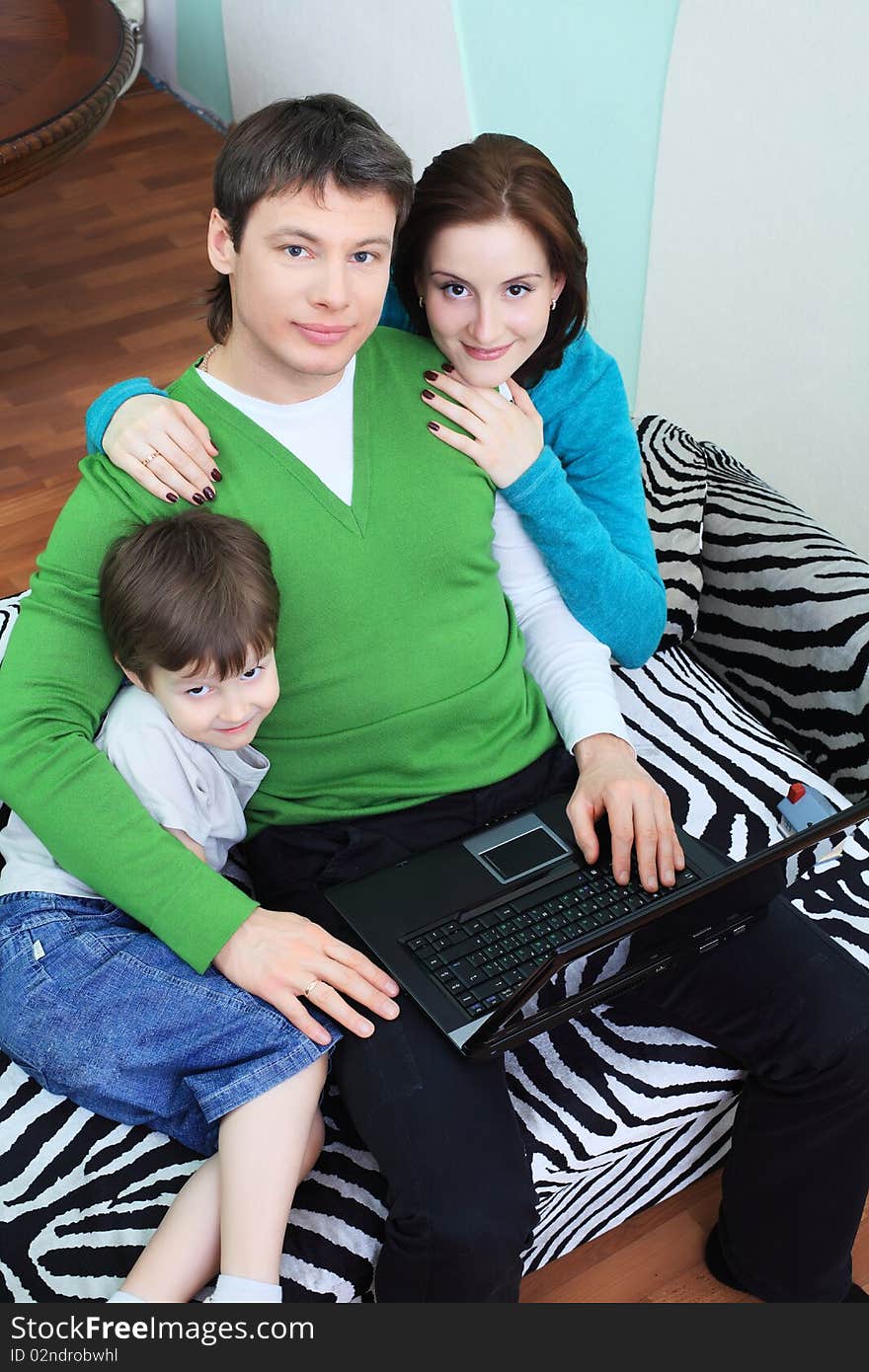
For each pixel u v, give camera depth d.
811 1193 1.50
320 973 1.33
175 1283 1.27
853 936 1.63
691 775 1.76
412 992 1.34
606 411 1.70
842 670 1.84
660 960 1.40
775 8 2.23
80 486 1.44
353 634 1.46
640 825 1.49
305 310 1.35
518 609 1.68
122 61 2.97
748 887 1.38
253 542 1.37
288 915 1.37
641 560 1.71
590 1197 1.54
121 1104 1.39
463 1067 1.33
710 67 2.39
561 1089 1.47
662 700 1.88
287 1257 1.32
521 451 1.53
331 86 3.38
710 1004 1.48
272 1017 1.34
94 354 3.17
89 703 1.41
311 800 1.52
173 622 1.31
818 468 2.54
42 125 2.70
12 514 2.72
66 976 1.37
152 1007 1.35
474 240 1.46
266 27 3.53
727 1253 1.62
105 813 1.36
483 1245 1.26
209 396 1.46
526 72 2.75
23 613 1.42
